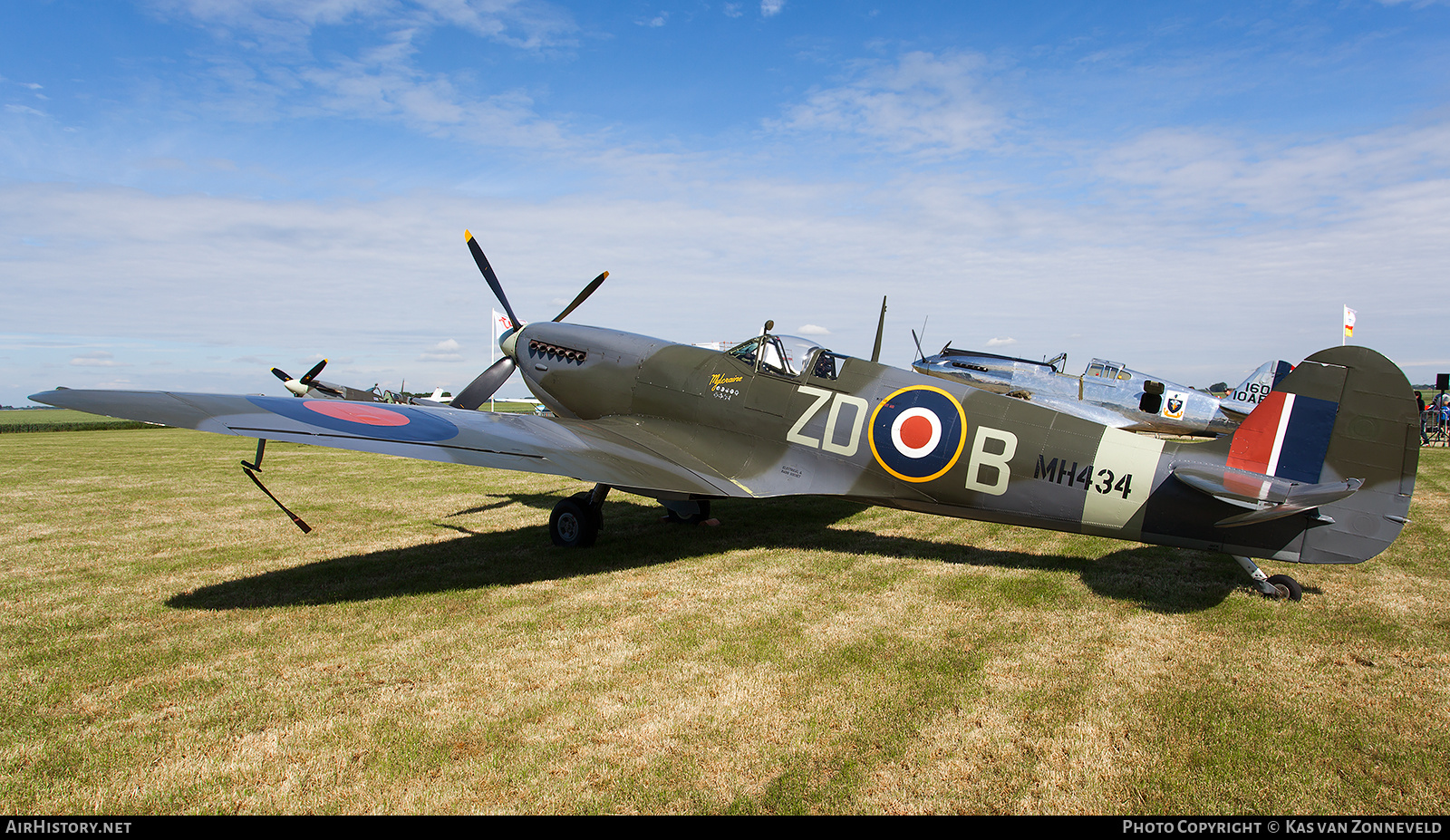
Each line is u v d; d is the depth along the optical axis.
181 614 5.00
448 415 6.68
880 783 2.92
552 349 9.22
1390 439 4.82
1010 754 3.14
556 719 3.44
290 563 6.48
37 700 3.66
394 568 6.29
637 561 6.55
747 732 3.32
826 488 6.82
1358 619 4.83
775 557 6.67
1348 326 22.86
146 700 3.66
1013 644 4.40
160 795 2.85
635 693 3.72
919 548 7.02
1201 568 6.18
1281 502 4.77
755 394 7.32
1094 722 3.41
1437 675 3.93
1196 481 5.12
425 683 3.85
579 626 4.74
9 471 13.55
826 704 3.60
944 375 20.67
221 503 9.84
